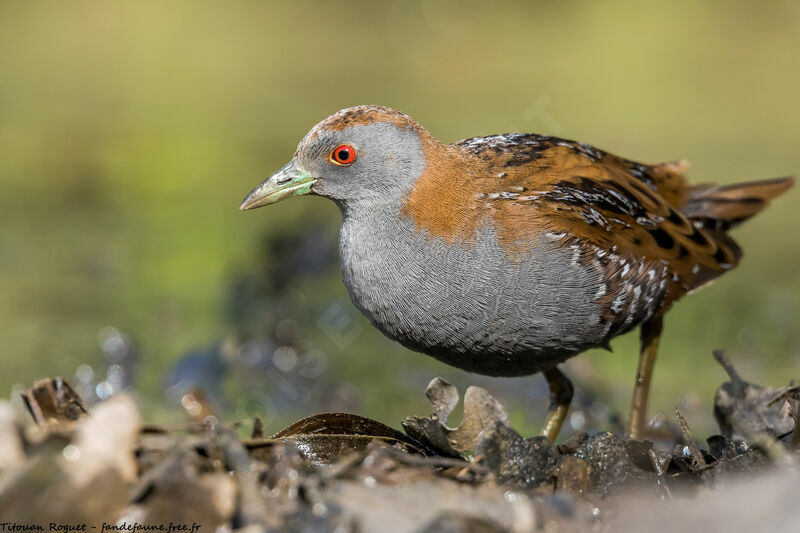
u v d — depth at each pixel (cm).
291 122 1989
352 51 2355
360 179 788
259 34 2502
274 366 1128
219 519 525
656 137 1764
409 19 2448
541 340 786
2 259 1422
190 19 2589
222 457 560
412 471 567
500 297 763
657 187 927
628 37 2333
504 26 2377
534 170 814
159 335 1180
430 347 794
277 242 1424
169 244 1494
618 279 802
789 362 1113
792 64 2220
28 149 1902
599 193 821
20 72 2295
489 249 760
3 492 512
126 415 543
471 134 1720
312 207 1691
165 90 2208
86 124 2023
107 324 1202
